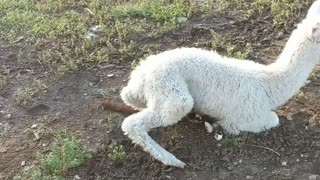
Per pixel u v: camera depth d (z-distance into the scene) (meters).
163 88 2.29
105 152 2.40
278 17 3.21
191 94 2.38
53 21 3.24
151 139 2.35
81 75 2.86
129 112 2.59
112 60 2.96
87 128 2.54
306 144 2.42
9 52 3.05
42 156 2.38
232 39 3.08
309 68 2.43
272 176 2.29
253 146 2.41
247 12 3.27
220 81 2.36
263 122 2.45
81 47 3.03
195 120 2.52
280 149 2.40
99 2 3.41
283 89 2.43
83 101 2.70
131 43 3.03
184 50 2.43
